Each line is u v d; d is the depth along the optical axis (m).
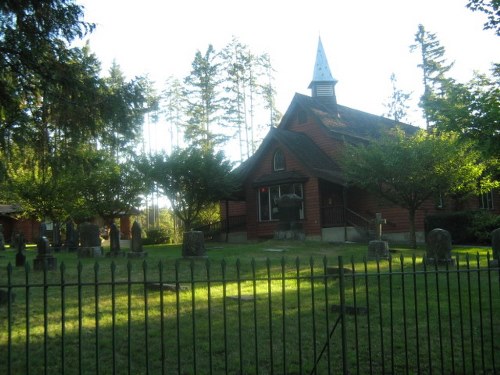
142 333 7.59
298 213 29.77
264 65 50.56
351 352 6.82
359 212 31.20
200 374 5.98
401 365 6.41
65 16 10.48
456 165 22.48
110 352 6.77
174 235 39.22
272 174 32.06
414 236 23.61
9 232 46.62
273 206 31.95
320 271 13.80
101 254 21.25
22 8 10.03
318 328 7.86
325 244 24.42
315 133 34.03
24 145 10.61
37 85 10.69
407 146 22.97
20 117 10.56
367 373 6.13
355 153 25.05
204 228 34.75
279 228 29.12
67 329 7.73
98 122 11.17
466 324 8.20
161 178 28.94
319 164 31.00
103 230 39.72
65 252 26.20
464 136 11.98
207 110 49.53
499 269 6.07
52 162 11.16
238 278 5.22
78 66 11.27
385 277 12.80
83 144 11.84
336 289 11.09
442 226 27.33
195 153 29.42
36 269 15.45
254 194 32.91
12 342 7.12
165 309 9.12
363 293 10.68
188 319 8.39
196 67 49.59
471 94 11.88
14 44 10.28
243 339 7.32
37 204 29.83
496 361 6.59
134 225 20.14
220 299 10.03
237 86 49.78
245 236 33.38
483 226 25.56
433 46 53.97
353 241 27.69
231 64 49.91
